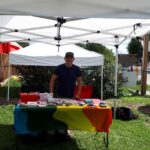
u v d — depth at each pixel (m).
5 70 13.18
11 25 5.12
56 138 4.58
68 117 3.83
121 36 5.34
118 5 2.68
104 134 5.00
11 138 4.60
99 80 9.62
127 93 10.87
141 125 5.84
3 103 7.78
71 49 7.54
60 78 4.47
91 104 4.00
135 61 24.94
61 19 4.00
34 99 4.28
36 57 7.27
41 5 2.71
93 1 2.59
